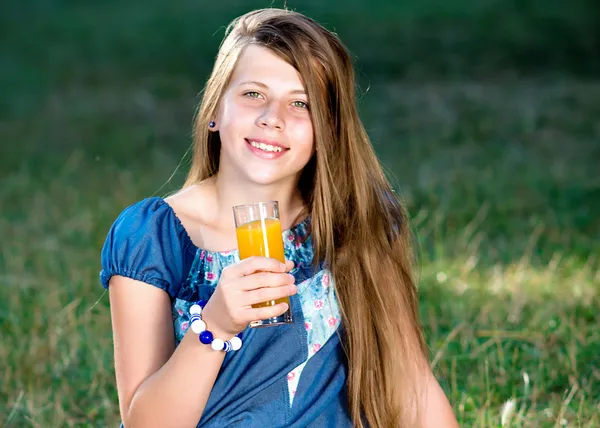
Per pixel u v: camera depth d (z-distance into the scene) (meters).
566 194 9.15
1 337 6.05
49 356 5.81
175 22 19.16
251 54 3.69
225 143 3.68
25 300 6.67
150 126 13.23
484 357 5.34
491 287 6.70
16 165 11.45
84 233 8.52
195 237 3.75
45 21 19.97
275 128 3.58
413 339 3.92
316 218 3.79
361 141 3.90
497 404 4.99
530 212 8.56
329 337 3.75
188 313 3.64
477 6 18.95
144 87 15.27
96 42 18.27
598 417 4.74
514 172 10.05
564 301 6.34
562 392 5.12
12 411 5.07
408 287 3.95
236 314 3.26
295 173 3.84
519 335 5.75
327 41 3.73
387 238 3.95
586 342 5.66
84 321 6.16
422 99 13.58
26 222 8.95
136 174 10.79
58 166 11.37
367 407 3.77
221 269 3.68
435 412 3.90
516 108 12.93
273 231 3.36
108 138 12.70
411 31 17.52
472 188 9.32
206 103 3.85
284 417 3.59
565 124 12.12
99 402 5.26
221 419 3.55
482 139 11.66
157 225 3.66
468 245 7.58
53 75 16.31
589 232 7.97
